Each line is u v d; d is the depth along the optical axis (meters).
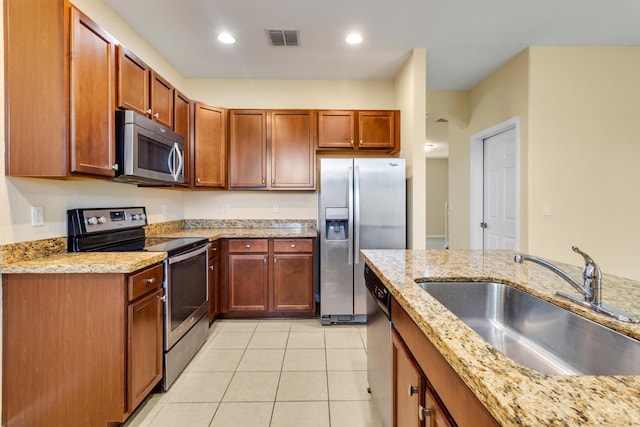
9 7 1.56
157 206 3.06
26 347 1.55
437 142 7.05
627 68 2.96
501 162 3.56
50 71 1.55
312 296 3.16
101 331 1.54
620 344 0.85
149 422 1.68
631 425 0.44
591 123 2.95
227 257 3.12
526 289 1.20
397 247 3.07
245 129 3.39
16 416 1.56
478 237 3.93
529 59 2.94
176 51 3.02
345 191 3.06
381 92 3.71
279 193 3.74
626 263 2.95
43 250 1.76
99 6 2.24
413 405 1.05
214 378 2.10
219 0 2.27
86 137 1.67
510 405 0.49
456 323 0.83
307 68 3.40
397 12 2.42
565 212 2.95
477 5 2.34
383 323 1.50
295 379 2.09
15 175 1.57
